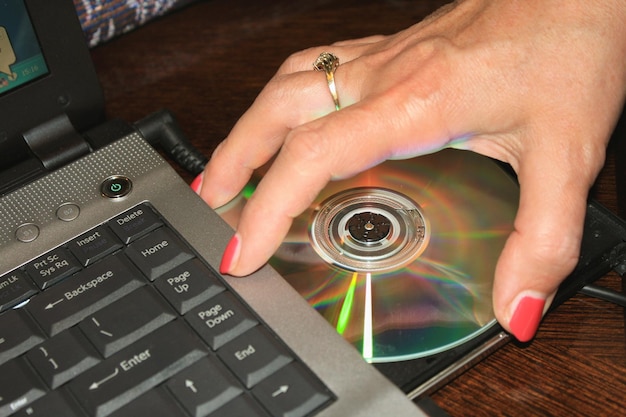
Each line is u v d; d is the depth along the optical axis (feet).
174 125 2.40
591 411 1.80
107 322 1.69
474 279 1.98
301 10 3.02
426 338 1.83
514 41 2.05
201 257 1.82
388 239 2.10
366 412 1.54
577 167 1.88
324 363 1.61
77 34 2.16
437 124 2.00
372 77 2.17
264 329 1.68
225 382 1.59
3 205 1.91
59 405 1.58
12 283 1.77
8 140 2.15
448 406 1.82
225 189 2.19
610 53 2.02
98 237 1.85
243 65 2.78
